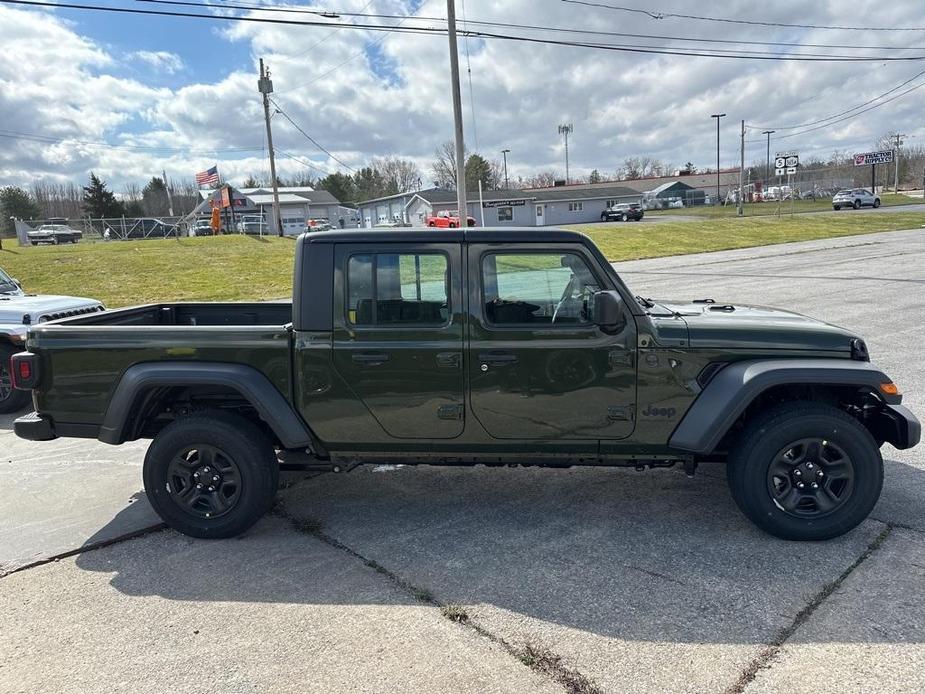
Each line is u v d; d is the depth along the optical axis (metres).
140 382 4.05
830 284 15.73
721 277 18.58
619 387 3.94
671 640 3.02
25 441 6.47
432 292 3.99
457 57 20.47
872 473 3.79
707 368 3.92
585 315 3.94
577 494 4.72
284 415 4.06
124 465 5.66
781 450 3.85
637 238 33.66
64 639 3.18
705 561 3.72
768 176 90.62
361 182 104.38
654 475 5.06
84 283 21.14
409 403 4.05
